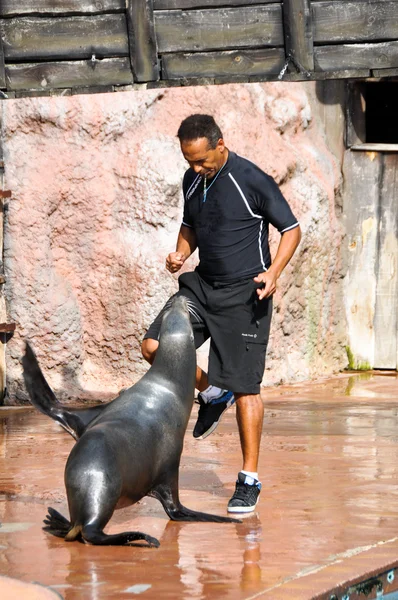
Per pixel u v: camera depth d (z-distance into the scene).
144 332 24.20
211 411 13.47
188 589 9.62
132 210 24.38
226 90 25.48
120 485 11.38
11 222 24.22
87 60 21.12
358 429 19.83
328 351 28.06
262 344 13.11
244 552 10.97
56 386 24.38
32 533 11.83
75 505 11.30
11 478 15.16
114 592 9.54
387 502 13.50
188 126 12.68
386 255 28.47
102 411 12.30
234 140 25.12
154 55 20.78
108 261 24.36
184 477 15.28
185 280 13.44
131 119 24.53
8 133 24.25
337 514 12.82
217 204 12.98
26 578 10.01
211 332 13.07
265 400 23.83
